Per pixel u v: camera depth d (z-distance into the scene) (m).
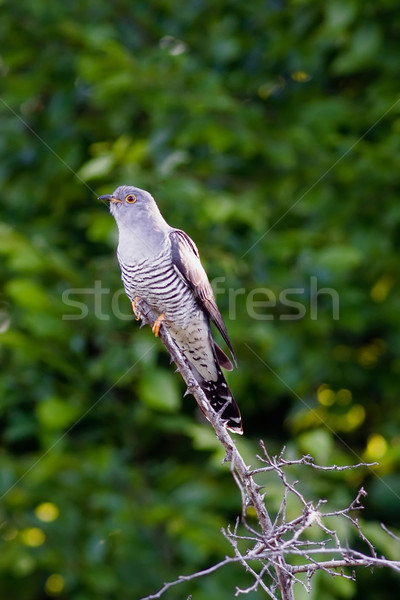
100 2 12.24
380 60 11.45
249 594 9.34
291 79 12.77
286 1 12.43
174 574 9.63
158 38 12.46
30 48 12.09
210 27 12.74
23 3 11.66
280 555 4.67
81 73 10.95
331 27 10.69
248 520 10.36
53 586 10.51
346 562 4.65
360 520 9.41
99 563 9.47
